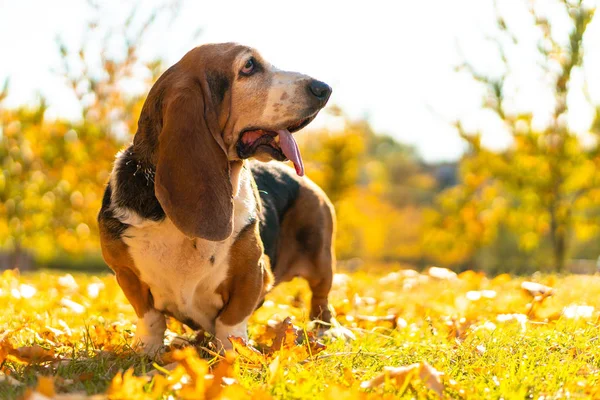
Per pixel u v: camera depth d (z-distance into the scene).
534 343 3.85
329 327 5.04
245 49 3.76
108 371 3.29
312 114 3.75
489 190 14.84
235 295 3.91
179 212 3.48
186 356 2.95
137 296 3.95
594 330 4.16
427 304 5.55
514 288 6.34
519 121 13.27
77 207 12.80
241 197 3.87
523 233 14.62
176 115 3.53
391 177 50.47
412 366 3.01
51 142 12.59
